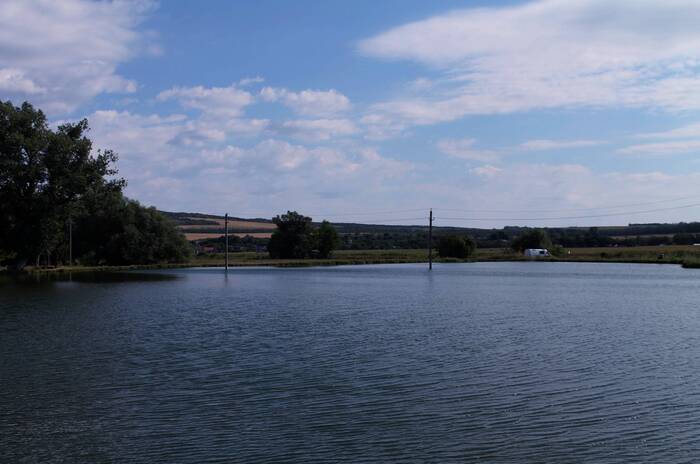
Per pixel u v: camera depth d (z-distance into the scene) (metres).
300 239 175.50
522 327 40.41
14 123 92.88
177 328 39.91
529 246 193.62
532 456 16.97
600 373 26.39
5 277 95.38
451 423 19.62
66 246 130.88
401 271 120.94
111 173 100.69
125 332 38.16
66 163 95.25
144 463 16.66
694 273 112.12
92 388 24.06
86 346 33.06
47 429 19.36
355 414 20.56
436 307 53.47
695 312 49.66
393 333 37.66
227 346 33.03
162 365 28.16
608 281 90.19
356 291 71.56
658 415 20.39
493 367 27.58
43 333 37.69
